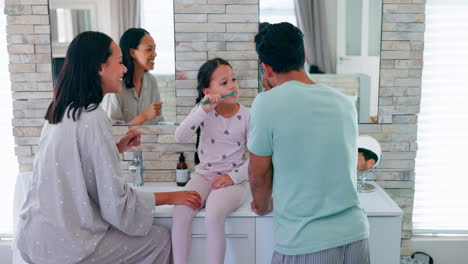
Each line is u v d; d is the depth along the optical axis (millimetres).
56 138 1551
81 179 1549
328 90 1333
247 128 1933
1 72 2264
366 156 2020
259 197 1550
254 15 2113
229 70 1892
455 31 2195
